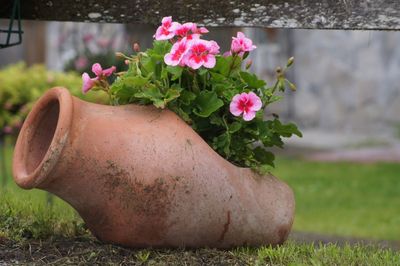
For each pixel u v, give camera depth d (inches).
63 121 197.6
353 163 751.1
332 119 916.6
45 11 280.8
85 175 201.3
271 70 920.3
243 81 223.0
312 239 344.8
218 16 268.4
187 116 215.3
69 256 206.2
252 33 920.3
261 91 226.5
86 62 661.3
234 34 622.5
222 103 215.0
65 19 280.1
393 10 257.9
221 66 223.0
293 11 263.1
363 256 218.4
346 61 908.6
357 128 908.0
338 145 845.2
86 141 200.7
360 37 901.2
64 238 224.2
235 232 211.0
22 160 213.2
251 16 266.5
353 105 910.4
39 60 1011.9
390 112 903.1
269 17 265.3
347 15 260.1
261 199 213.5
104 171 201.3
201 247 211.8
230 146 221.8
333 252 219.1
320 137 885.8
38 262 202.5
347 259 213.5
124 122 206.5
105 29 723.4
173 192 201.6
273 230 215.6
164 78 216.5
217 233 209.6
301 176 684.7
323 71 913.5
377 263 212.4
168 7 272.4
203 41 213.5
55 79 434.9
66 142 198.2
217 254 209.0
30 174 205.0
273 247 219.3
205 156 205.8
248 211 210.5
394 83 898.7
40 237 224.8
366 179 668.1
